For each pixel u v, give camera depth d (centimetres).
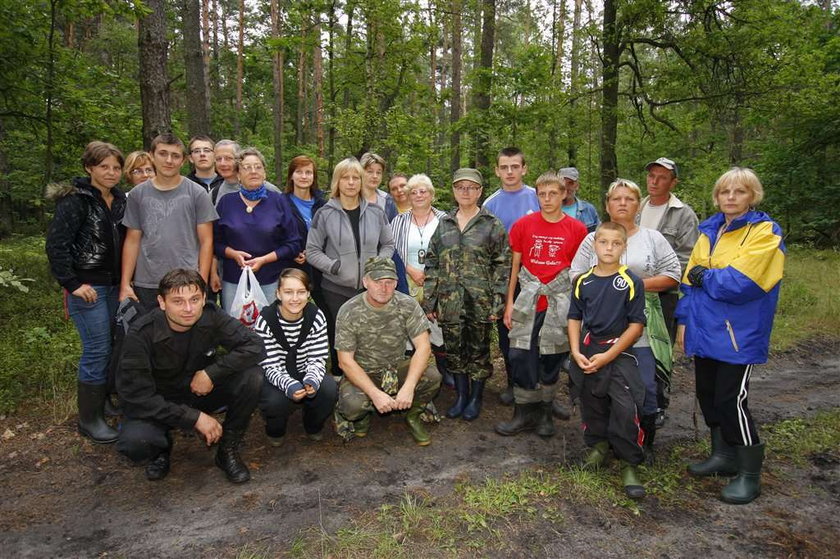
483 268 403
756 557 257
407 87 1436
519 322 379
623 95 1232
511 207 447
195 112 921
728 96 1135
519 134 1120
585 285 327
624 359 317
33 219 1370
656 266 350
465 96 2158
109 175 357
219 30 2530
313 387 340
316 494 312
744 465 307
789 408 451
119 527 281
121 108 834
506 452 367
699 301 325
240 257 403
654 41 1127
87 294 348
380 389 375
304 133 2522
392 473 338
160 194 367
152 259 364
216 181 476
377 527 277
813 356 604
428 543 265
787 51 1108
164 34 644
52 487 318
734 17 1077
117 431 375
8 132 983
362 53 1335
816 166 1459
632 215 351
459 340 407
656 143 1795
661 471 339
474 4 1345
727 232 319
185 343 318
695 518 289
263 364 355
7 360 467
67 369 468
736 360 306
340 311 369
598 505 299
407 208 516
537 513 291
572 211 544
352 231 416
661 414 405
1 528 279
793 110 1155
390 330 368
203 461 352
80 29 1573
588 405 331
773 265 298
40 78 718
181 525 283
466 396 430
